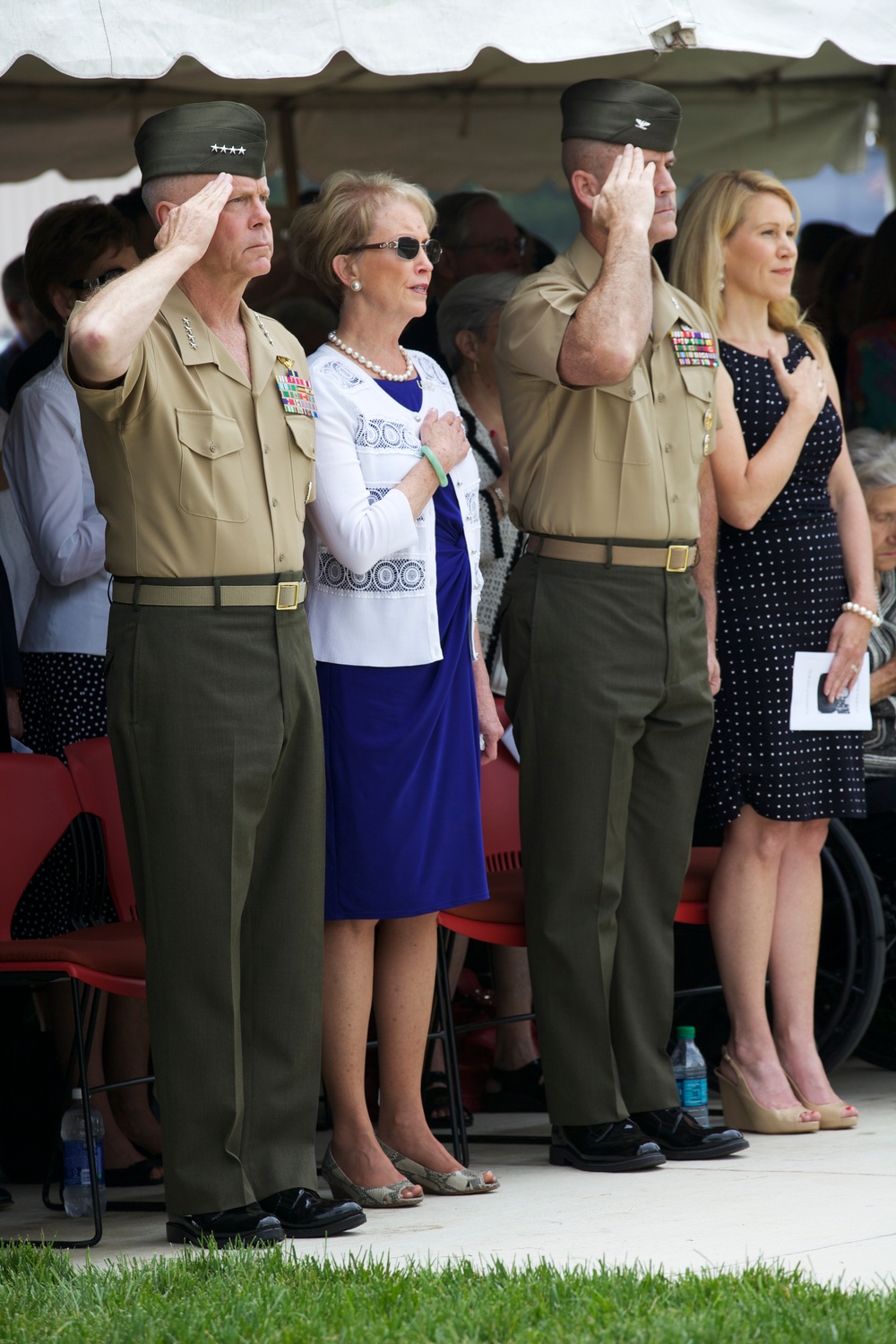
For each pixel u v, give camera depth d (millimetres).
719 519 16766
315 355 14367
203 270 12805
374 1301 10320
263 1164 13133
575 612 14914
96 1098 16031
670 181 15156
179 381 12453
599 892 15086
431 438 14172
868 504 18703
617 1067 15617
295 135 30797
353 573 13891
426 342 22109
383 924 14562
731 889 16906
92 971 13688
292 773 13094
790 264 16781
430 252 14328
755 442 16562
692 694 15273
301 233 14500
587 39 13828
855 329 22906
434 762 14102
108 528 12688
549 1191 14242
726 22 14172
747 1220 12758
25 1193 15750
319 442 13836
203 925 12609
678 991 17516
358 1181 13945
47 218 17266
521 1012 18875
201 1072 12680
